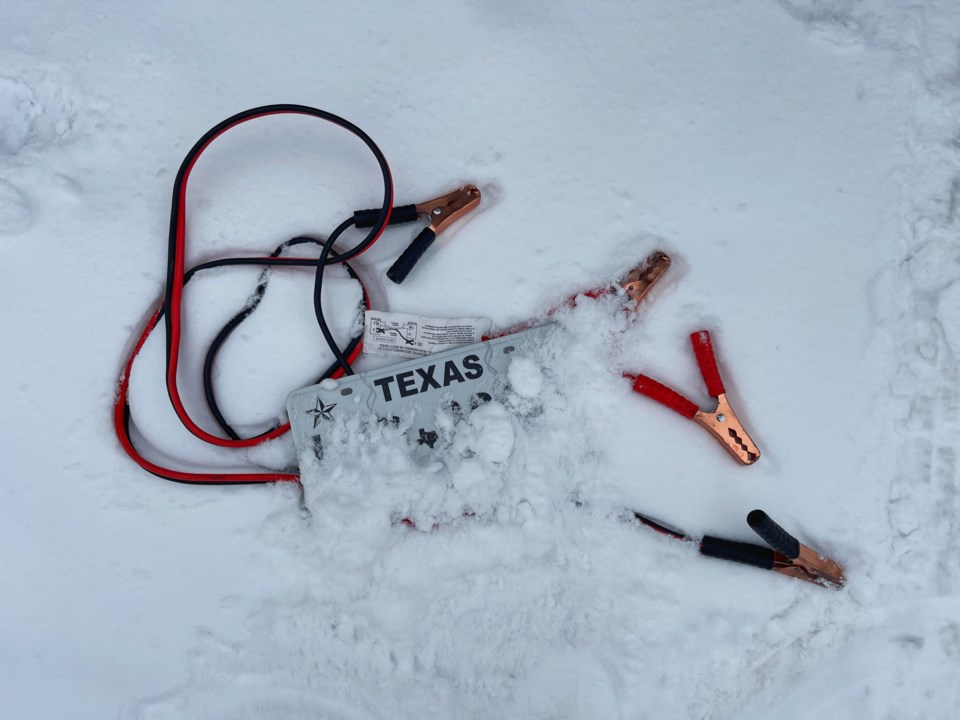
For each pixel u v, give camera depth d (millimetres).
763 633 850
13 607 860
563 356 893
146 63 992
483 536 860
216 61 998
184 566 869
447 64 992
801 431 891
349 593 854
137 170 962
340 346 919
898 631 868
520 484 862
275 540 868
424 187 962
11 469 886
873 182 957
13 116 993
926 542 878
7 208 925
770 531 763
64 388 907
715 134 972
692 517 873
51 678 847
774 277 928
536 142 972
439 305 930
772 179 958
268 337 919
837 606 856
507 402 879
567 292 927
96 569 867
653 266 913
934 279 939
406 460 859
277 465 899
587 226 944
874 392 900
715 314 917
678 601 855
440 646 855
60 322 923
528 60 991
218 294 926
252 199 954
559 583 863
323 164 964
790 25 1008
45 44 999
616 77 991
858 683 860
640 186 956
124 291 932
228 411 909
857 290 925
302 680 847
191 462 897
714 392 874
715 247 936
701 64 996
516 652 859
